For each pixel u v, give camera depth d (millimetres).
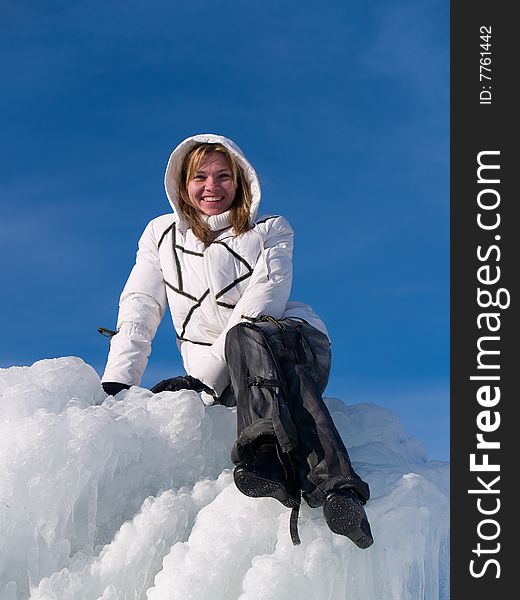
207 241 3055
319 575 2094
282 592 2055
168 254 3084
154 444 2467
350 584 2160
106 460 2332
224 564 2115
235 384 2383
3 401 2475
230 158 3068
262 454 2215
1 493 2176
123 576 2186
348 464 2150
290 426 2203
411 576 2318
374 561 2207
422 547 2342
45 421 2293
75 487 2246
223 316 2980
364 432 2855
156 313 3111
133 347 2994
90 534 2271
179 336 3100
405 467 2646
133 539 2225
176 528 2293
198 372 2811
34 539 2178
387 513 2254
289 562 2102
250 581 2068
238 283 2971
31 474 2215
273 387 2281
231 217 3066
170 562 2146
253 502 2250
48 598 2090
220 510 2252
